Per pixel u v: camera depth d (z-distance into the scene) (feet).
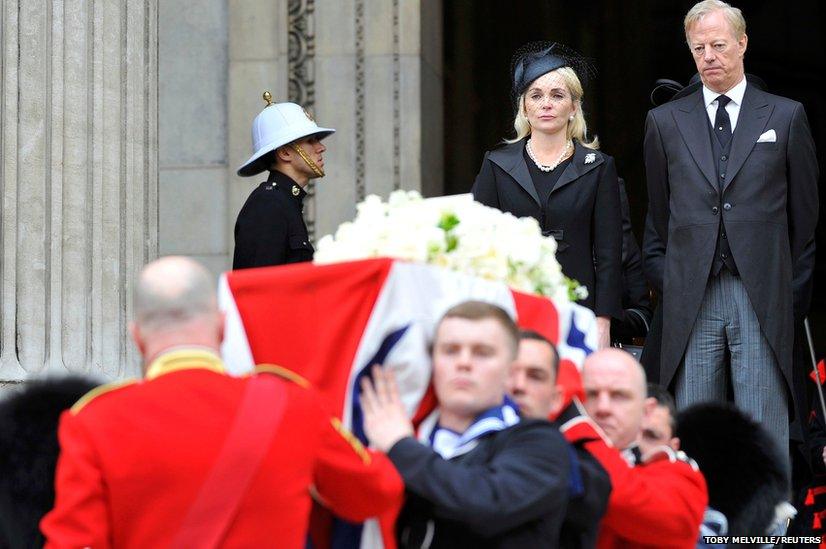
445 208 67.15
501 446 55.98
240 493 50.42
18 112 94.02
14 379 90.74
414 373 58.08
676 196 95.25
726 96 95.25
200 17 139.64
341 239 66.44
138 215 99.40
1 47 94.32
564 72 97.40
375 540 55.72
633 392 64.49
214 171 138.51
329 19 138.51
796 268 97.30
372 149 137.59
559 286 69.62
